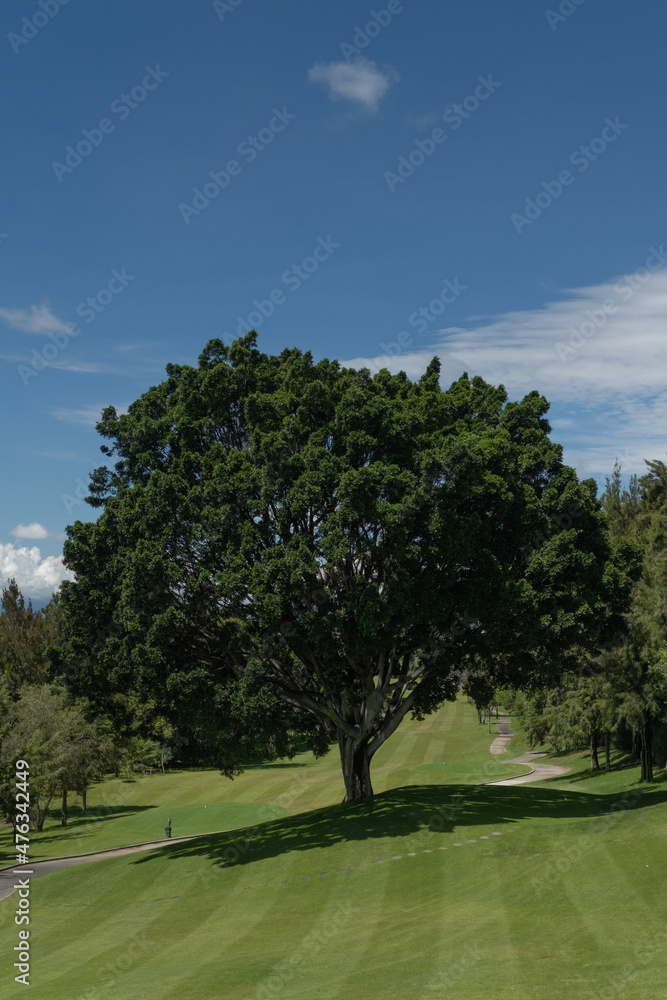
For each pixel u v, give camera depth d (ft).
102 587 103.45
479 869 65.46
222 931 60.75
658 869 55.77
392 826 85.20
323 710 101.35
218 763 111.65
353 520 81.82
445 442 87.56
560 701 177.37
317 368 103.50
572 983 37.60
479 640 99.66
